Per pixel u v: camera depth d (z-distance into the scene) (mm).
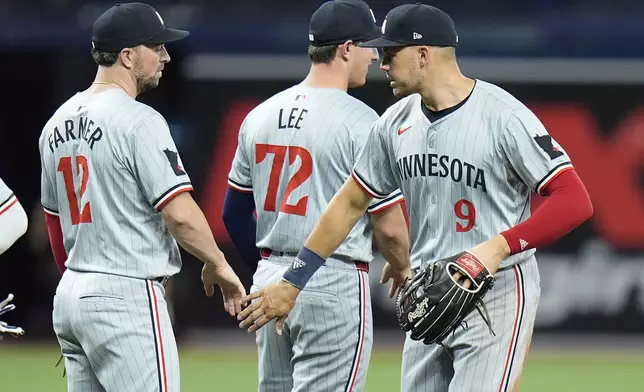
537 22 46406
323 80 20016
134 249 17766
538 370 39625
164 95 47094
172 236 18203
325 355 19719
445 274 15875
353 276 19719
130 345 17562
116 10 18422
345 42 19859
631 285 45562
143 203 17859
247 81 46844
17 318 48812
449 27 16750
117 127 17672
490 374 16672
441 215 16984
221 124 46688
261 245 20219
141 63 18500
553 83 46062
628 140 45469
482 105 16531
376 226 19484
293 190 19625
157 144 17672
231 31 46625
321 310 19484
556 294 46000
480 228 16688
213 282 19484
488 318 15977
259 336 20594
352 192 17750
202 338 47000
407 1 46406
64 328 18078
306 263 17594
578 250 45812
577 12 46219
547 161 15945
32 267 48938
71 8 47812
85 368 18391
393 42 16609
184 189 17688
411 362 18312
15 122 50562
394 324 46750
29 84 50500
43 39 47750
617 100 45625
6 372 38781
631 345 45438
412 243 17797
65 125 18219
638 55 45625
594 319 45906
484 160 16406
